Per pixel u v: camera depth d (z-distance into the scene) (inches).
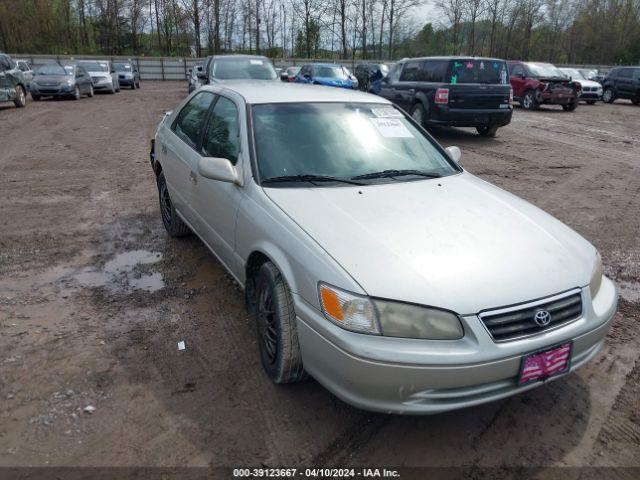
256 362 129.7
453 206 125.0
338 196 125.2
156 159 213.9
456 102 457.1
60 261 189.2
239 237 132.6
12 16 1614.2
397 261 100.6
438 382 92.0
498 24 1820.9
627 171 362.0
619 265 199.3
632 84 930.1
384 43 1819.6
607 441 106.7
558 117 687.7
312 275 101.5
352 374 94.0
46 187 290.2
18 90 674.8
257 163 134.0
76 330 142.6
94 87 964.0
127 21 1836.9
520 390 98.6
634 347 141.9
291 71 1012.5
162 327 145.4
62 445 101.7
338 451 102.6
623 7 1824.6
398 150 151.5
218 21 1806.1
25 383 119.6
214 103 171.8
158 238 213.6
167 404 114.1
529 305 97.8
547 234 118.0
